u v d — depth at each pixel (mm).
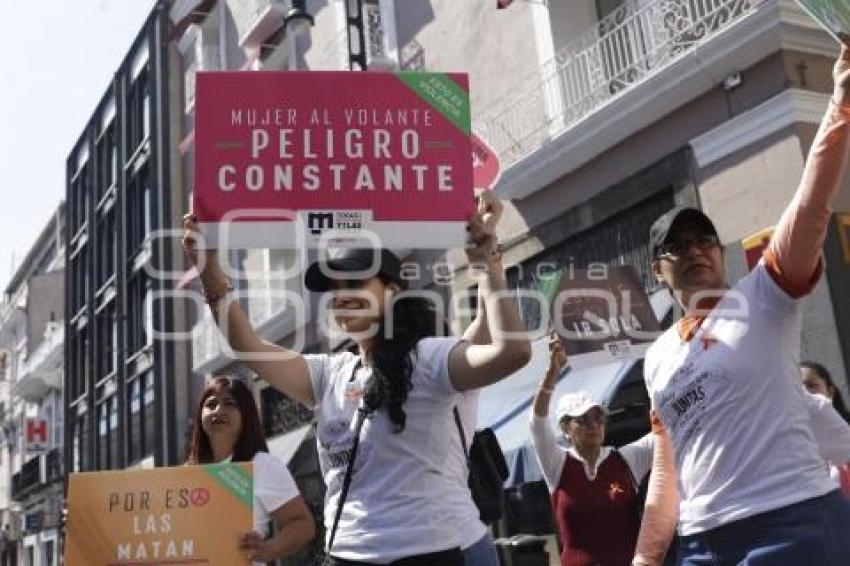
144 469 3076
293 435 14570
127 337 23484
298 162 2811
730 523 2367
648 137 8578
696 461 2492
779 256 2381
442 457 2500
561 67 9406
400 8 12539
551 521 8633
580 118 9109
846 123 2248
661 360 2684
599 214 9078
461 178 2834
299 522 3424
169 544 3012
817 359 6676
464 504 2562
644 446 4660
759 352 2408
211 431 3658
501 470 3607
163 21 22062
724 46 7547
